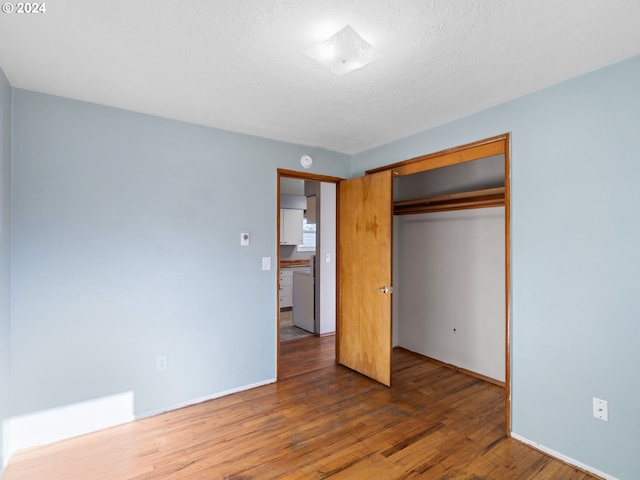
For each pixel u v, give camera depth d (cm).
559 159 206
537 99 217
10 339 210
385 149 336
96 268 238
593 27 153
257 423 245
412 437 227
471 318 342
